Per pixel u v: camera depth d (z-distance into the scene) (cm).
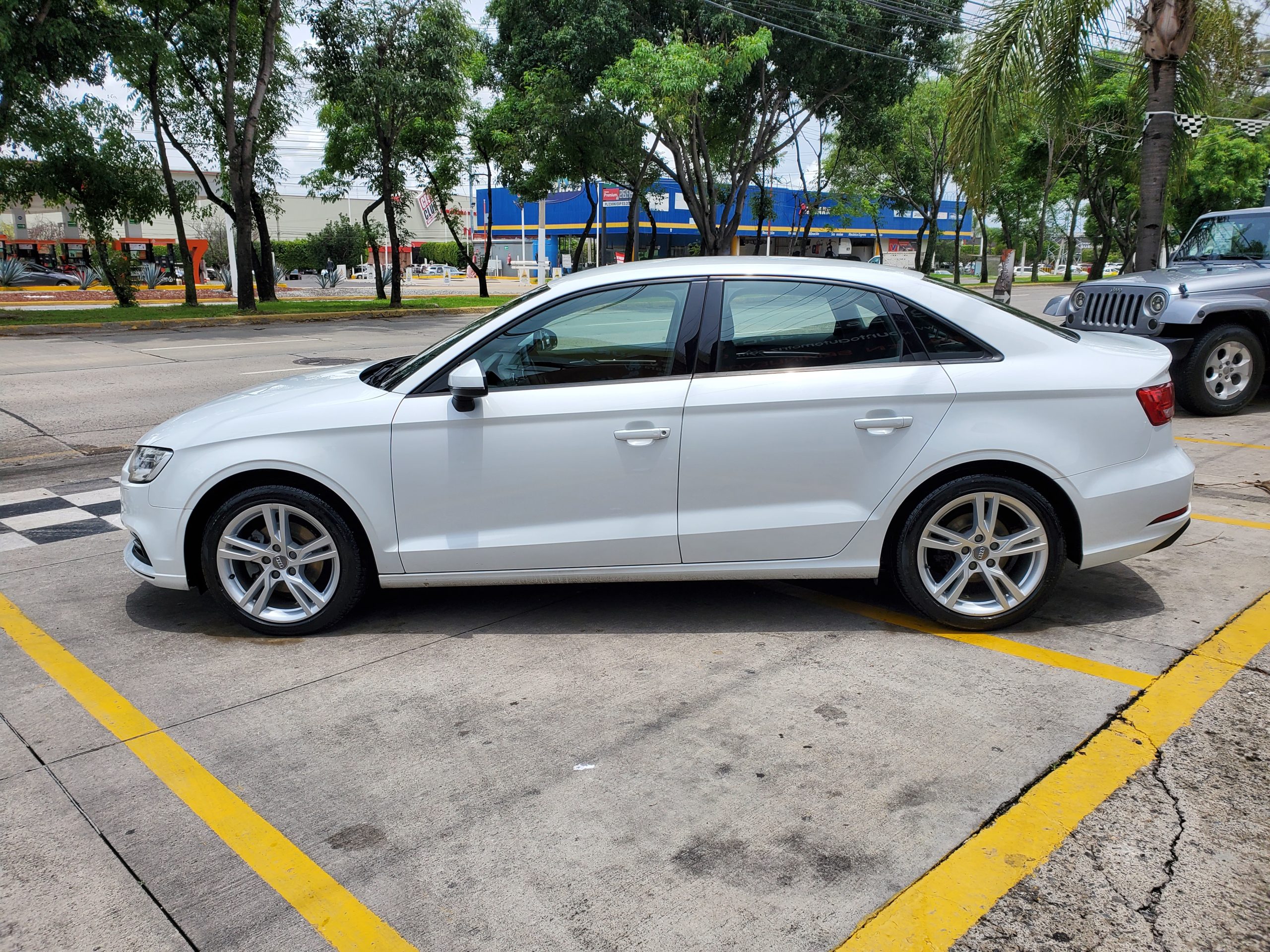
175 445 414
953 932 231
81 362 1500
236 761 319
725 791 293
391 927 237
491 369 406
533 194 3312
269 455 404
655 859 262
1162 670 369
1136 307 884
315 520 410
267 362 1481
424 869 260
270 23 2414
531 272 6281
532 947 229
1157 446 402
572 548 403
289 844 273
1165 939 228
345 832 278
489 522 405
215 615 456
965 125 1170
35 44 1912
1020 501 393
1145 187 1158
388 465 402
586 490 400
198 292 4312
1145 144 1148
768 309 400
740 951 225
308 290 4797
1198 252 999
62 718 352
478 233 6962
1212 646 389
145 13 2389
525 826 278
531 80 2381
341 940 233
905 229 6325
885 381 391
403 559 409
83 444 882
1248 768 299
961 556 401
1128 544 401
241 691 372
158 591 491
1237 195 3259
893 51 2419
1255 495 620
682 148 2703
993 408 389
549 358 404
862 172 4406
